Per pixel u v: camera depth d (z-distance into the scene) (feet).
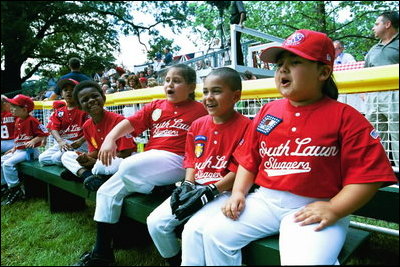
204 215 4.48
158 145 6.31
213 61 23.08
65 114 10.16
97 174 7.03
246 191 4.58
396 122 5.18
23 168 10.73
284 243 3.73
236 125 5.13
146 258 6.24
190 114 6.39
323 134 4.06
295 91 4.21
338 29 34.50
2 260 6.56
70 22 25.70
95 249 5.91
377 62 9.66
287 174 4.17
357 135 3.89
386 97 5.33
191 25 35.60
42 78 36.55
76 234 7.60
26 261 6.44
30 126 11.38
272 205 4.23
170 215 4.90
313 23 35.14
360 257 4.37
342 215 3.74
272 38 19.39
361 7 33.22
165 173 6.04
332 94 4.45
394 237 5.62
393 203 5.32
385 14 9.54
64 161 7.76
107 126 7.49
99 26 29.45
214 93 5.05
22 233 7.84
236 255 4.13
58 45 32.01
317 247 3.55
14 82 25.27
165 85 6.27
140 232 6.83
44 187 11.06
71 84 10.00
